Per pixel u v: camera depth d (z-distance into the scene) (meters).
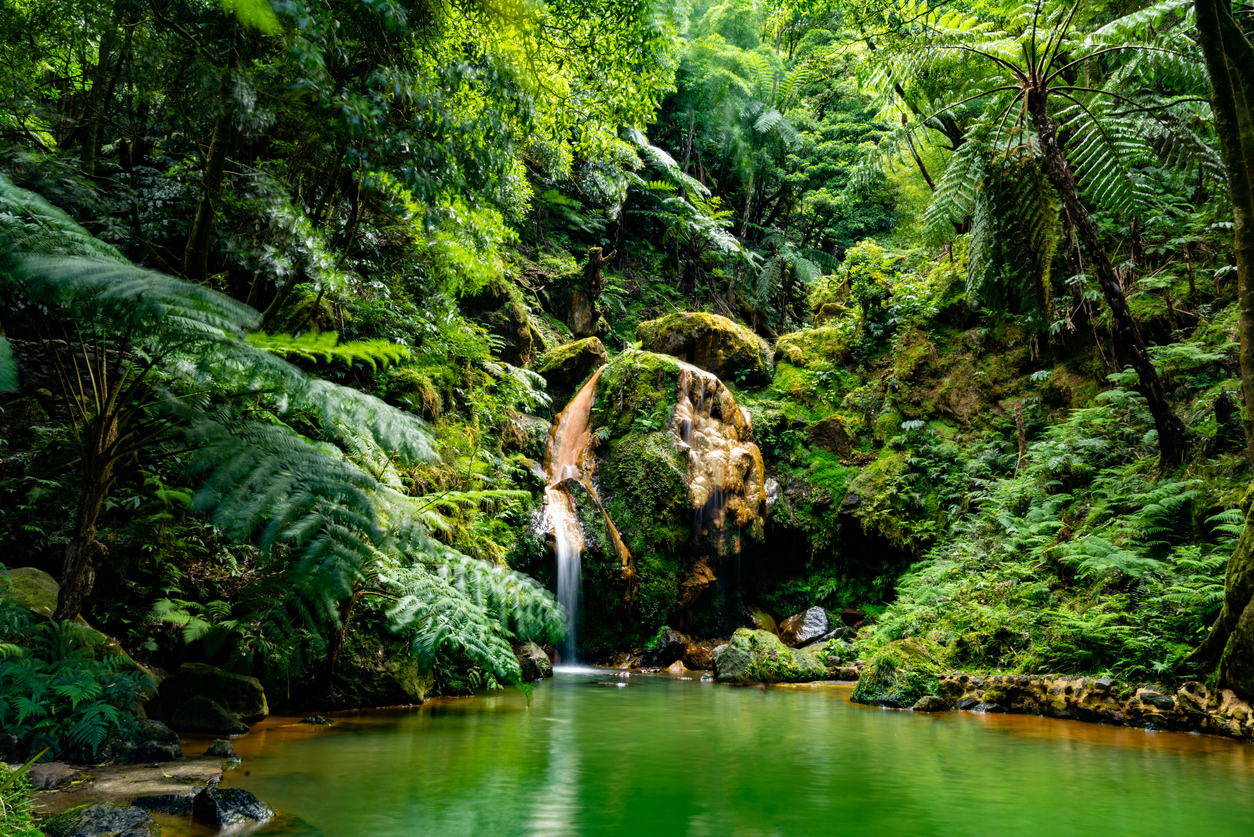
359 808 2.73
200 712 4.02
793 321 18.64
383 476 4.81
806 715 5.40
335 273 5.74
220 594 4.91
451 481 7.57
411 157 4.99
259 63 4.88
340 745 3.87
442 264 7.59
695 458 10.53
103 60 5.64
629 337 15.55
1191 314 8.95
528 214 14.78
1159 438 7.65
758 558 10.94
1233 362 8.11
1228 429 7.38
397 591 4.76
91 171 5.79
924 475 10.68
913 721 5.23
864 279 13.15
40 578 4.09
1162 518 7.12
